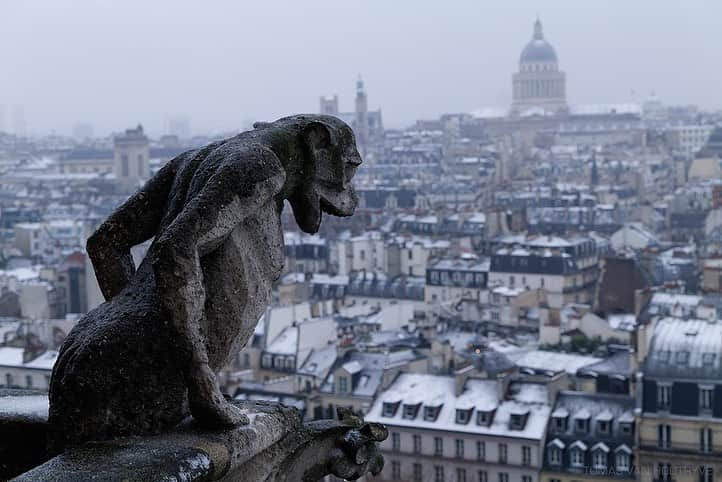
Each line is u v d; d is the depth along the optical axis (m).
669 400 134.38
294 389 183.62
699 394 132.88
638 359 142.88
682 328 141.88
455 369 160.62
